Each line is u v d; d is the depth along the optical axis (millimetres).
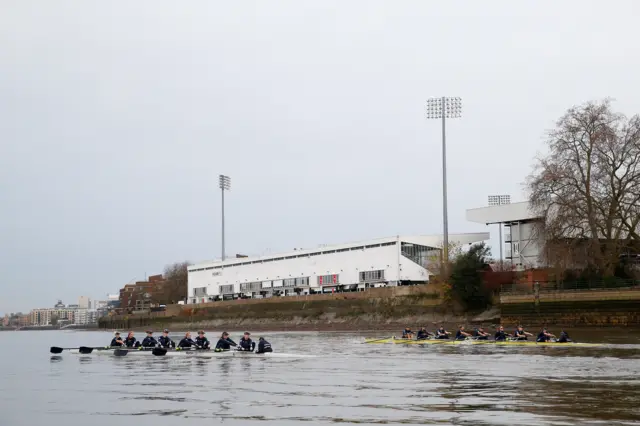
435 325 114562
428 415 25250
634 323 82500
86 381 39906
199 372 43250
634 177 86688
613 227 89812
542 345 61219
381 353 57969
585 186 89625
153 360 54500
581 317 88500
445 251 122000
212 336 121062
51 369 49500
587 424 23047
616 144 87312
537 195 91562
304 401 29375
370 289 133625
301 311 147000
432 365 45094
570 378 35594
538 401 28000
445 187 123188
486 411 25828
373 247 145375
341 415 25719
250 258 181875
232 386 35219
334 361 50188
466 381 35312
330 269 156625
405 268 139000
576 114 90062
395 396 30312
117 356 61375
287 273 169500
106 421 25953
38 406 30219
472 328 100688
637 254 98188
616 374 37281
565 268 91625
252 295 181125
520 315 97000
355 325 130000
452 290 116188
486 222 122500
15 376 44594
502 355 52062
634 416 24391
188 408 28234
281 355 55531
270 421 24922
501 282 112375
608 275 88812
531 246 118312
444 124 124188
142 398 31625
